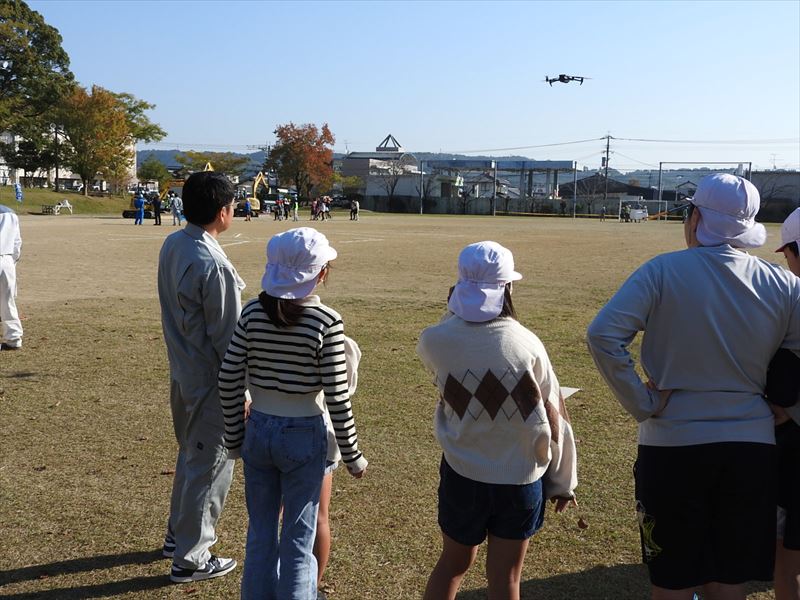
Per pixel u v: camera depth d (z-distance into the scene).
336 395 3.27
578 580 4.10
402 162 124.94
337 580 4.09
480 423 3.09
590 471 5.63
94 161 76.19
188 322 3.86
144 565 4.29
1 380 8.12
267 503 3.40
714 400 2.90
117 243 28.08
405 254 25.20
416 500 5.11
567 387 7.91
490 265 3.10
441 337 3.14
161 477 5.52
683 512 2.92
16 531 4.65
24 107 75.44
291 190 105.12
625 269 20.62
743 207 2.94
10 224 9.41
